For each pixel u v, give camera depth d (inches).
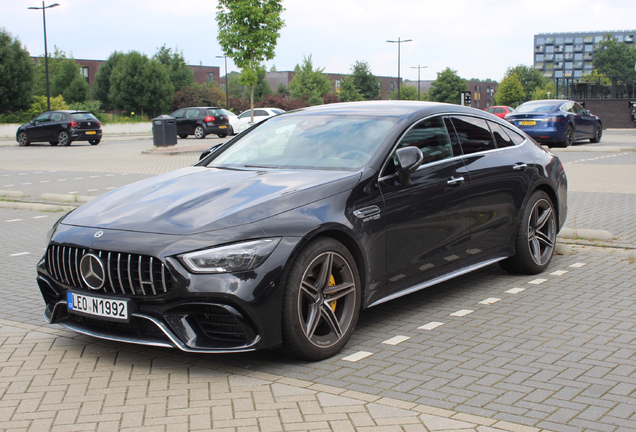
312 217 144.0
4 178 580.1
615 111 1585.9
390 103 198.4
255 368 142.6
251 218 138.9
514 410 118.3
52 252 152.2
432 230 176.4
